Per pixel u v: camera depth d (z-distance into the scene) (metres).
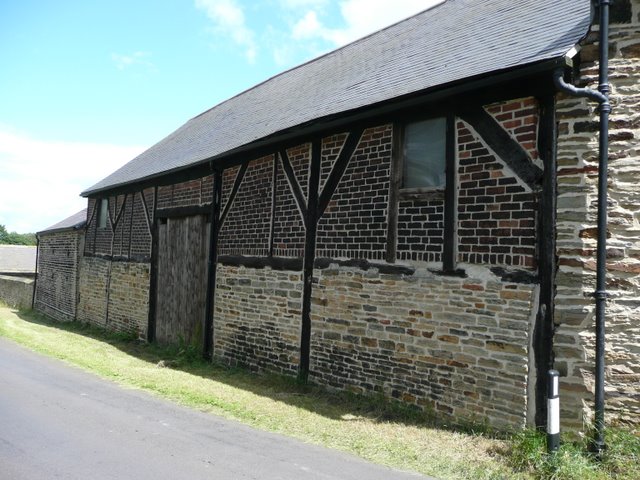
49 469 4.14
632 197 5.01
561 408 5.05
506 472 4.46
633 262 4.96
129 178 14.12
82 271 16.86
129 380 7.67
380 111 6.66
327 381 7.42
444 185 6.18
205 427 5.51
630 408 4.89
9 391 6.65
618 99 5.09
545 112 5.34
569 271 5.10
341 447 5.06
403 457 4.81
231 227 9.80
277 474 4.25
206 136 13.26
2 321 15.88
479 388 5.66
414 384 6.29
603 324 4.88
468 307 5.80
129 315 13.61
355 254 7.12
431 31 8.78
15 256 35.94
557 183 5.21
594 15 5.14
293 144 8.35
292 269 8.19
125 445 4.80
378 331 6.75
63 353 9.70
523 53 5.46
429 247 6.22
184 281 11.33
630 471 4.48
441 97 6.01
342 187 7.38
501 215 5.57
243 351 9.17
